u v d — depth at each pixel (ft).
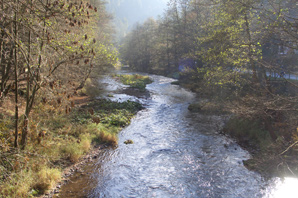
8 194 19.67
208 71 36.01
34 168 24.20
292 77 56.90
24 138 24.91
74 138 34.53
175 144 36.09
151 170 27.94
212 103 46.88
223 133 40.60
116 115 50.31
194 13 97.55
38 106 31.91
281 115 32.89
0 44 20.11
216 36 32.24
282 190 23.06
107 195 22.72
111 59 49.57
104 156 31.63
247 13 29.63
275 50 35.63
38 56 19.29
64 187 23.70
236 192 23.24
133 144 36.19
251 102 29.81
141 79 119.55
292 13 24.88
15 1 17.71
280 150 27.45
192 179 25.81
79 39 29.09
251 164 28.27
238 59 31.09
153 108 61.72
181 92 84.84
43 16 18.51
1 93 23.07
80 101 61.21
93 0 74.43
